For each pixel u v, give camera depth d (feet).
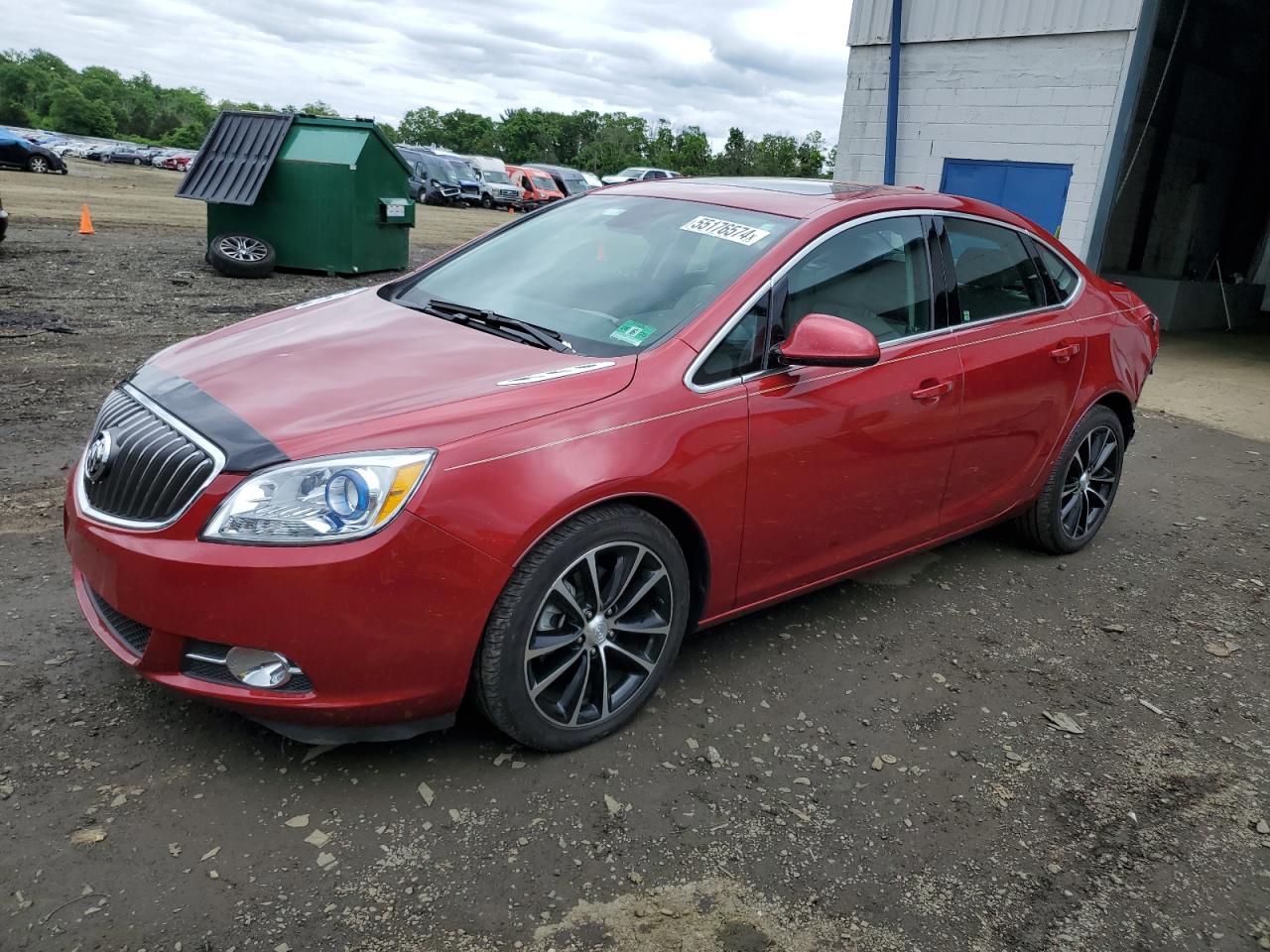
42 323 26.37
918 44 38.34
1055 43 34.55
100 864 7.29
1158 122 45.78
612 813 8.43
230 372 9.14
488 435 8.09
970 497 13.15
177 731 8.96
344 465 7.61
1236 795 9.62
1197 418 27.32
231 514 7.52
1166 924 7.80
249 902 7.08
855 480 11.10
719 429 9.48
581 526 8.51
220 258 38.32
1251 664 12.46
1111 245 47.29
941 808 8.99
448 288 11.85
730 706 10.32
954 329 12.32
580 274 11.25
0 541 12.53
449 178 111.34
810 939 7.29
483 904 7.29
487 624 8.21
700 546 9.74
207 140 41.09
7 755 8.38
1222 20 47.44
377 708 7.98
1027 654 12.25
